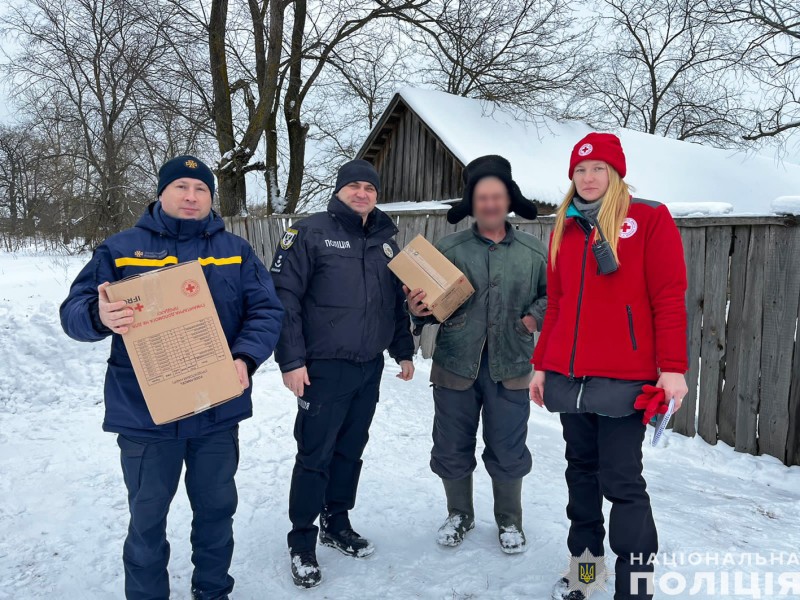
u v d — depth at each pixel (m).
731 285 3.88
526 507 3.03
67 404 5.11
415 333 2.79
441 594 2.32
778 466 3.61
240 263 2.16
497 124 10.98
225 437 2.09
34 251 21.05
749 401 3.80
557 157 10.73
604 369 1.97
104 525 2.90
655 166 12.19
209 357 1.91
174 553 2.64
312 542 2.51
